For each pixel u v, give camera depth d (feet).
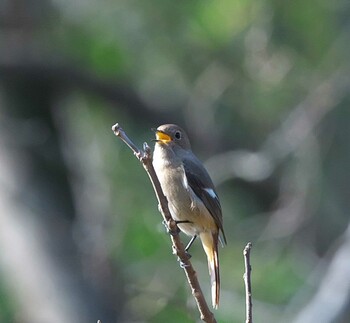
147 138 58.54
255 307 46.65
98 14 57.11
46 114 56.29
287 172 54.95
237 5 53.78
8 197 51.44
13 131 54.19
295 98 55.47
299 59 54.75
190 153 30.12
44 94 56.59
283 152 53.57
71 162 55.47
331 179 54.19
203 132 57.31
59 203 52.65
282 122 55.52
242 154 55.26
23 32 56.85
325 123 54.13
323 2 54.60
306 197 54.08
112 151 56.85
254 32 54.19
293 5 54.03
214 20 54.44
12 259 49.75
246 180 55.52
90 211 53.52
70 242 50.47
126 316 48.37
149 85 58.34
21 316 48.08
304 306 45.62
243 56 55.21
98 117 58.85
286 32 54.29
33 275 48.88
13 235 50.29
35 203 51.44
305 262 52.90
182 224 29.66
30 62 56.13
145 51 57.11
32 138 54.29
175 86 58.18
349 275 41.52
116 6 56.65
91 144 57.31
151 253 50.42
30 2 56.65
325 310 40.68
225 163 55.26
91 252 50.49
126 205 54.13
